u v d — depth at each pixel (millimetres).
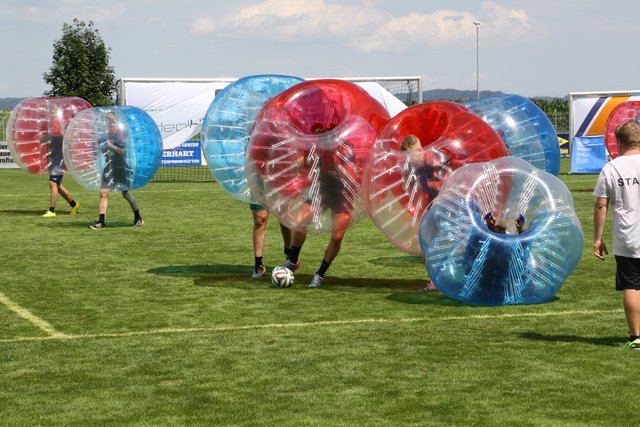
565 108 49688
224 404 6574
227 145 12086
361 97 11250
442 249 9875
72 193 27828
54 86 49406
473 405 6430
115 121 18297
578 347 8031
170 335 8922
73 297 11133
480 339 8430
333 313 9852
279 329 9102
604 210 7848
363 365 7570
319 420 6156
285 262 13195
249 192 12055
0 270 13281
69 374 7473
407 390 6828
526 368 7355
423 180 10352
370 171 10523
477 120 10688
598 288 11055
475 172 10047
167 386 7070
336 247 11531
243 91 12312
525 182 10023
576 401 6477
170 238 16875
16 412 6453
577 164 34688
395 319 9453
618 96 34625
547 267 9844
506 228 10070
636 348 7902
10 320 9789
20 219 20469
